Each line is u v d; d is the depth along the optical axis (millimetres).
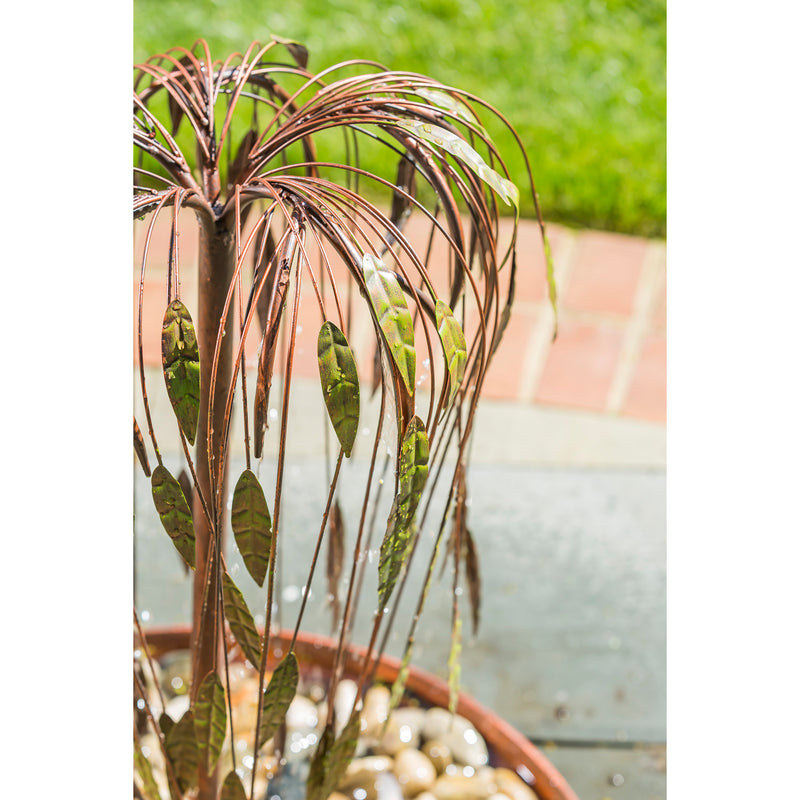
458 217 1136
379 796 1401
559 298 3043
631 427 2738
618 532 2416
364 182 2975
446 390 1065
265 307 1178
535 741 1798
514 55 3361
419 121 1104
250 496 1022
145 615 1623
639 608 2180
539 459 2627
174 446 2277
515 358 2891
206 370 1120
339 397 1014
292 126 1103
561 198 3230
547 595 2205
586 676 1976
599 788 1688
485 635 2072
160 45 3152
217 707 1098
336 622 1395
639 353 2914
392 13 3350
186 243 2730
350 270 1033
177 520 1043
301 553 2160
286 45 1257
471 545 1260
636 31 3436
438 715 1490
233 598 1053
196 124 1122
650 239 3230
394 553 1067
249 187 1075
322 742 1174
